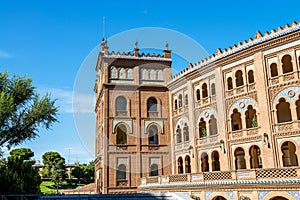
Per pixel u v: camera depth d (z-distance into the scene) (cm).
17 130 2470
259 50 2583
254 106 2578
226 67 2848
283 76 2434
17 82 2580
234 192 2295
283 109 2672
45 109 2550
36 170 2578
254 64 2616
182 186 2642
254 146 2550
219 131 2805
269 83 2516
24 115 2502
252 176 2217
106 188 3105
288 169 2061
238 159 2875
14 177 2270
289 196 2011
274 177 2112
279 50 2472
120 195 1916
